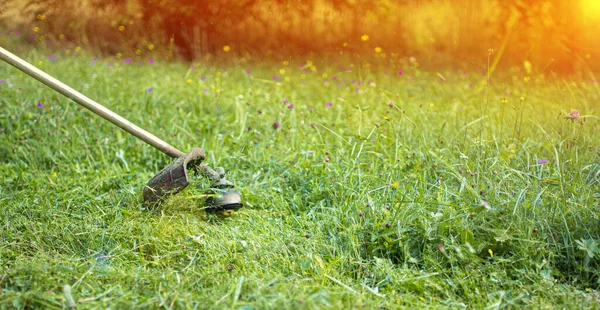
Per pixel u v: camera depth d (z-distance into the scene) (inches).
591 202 128.0
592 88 248.1
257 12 353.7
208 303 99.4
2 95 227.9
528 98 235.6
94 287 105.7
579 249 117.6
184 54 347.6
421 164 154.8
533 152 158.9
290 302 97.4
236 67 307.0
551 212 127.2
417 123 195.8
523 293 106.5
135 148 187.3
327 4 357.7
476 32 346.6
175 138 191.5
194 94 242.2
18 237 125.7
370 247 122.2
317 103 235.9
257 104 230.5
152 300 99.9
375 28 357.1
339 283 108.0
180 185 137.6
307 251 122.3
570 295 105.6
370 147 171.2
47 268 109.6
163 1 346.9
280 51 346.3
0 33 348.8
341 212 135.3
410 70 306.2
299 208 145.9
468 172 141.7
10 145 185.9
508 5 327.6
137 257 121.1
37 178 164.1
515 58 323.9
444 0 358.9
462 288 110.2
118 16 355.9
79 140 190.5
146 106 225.6
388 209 130.7
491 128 184.1
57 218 136.0
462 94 247.9
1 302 98.2
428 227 122.7
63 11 358.9
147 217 134.1
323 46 349.1
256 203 148.6
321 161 165.0
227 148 182.9
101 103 223.3
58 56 312.5
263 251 120.6
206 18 348.5
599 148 156.3
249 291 103.4
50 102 220.8
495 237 118.3
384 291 110.2
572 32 318.0
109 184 161.2
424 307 102.6
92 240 126.0
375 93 247.1
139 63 308.3
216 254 119.6
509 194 130.0
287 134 190.4
